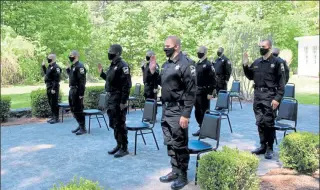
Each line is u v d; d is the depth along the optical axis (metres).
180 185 3.88
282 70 4.87
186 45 22.25
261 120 5.08
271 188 3.79
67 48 22.38
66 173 4.54
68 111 9.70
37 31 22.02
